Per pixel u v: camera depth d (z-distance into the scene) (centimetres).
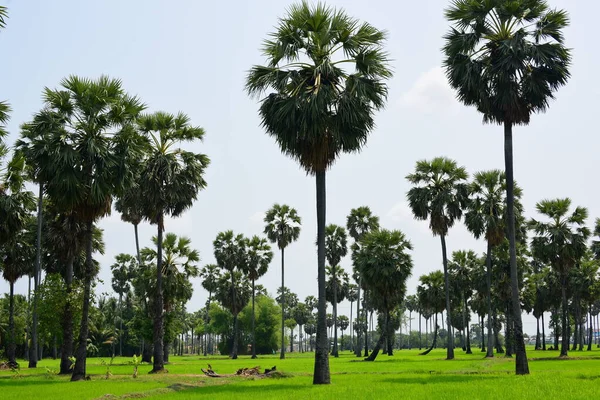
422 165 5747
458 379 2798
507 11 3030
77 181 3003
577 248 5931
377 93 2775
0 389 2512
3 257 4925
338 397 1953
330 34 2714
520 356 3055
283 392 2194
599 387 2131
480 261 8288
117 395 2209
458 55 3209
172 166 4056
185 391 2375
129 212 6212
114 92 3250
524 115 3170
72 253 4153
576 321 9212
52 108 3139
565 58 3044
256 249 8650
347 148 2798
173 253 5038
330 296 9506
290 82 2767
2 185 3384
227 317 11788
